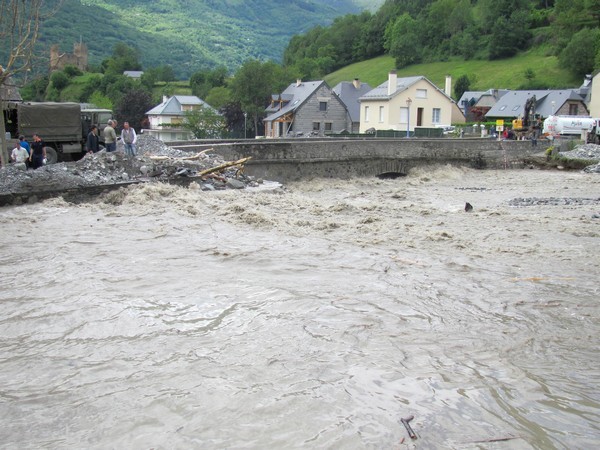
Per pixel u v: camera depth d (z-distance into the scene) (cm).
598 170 3488
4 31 2205
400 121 6253
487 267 1062
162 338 690
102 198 1706
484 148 3700
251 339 686
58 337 696
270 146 2716
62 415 513
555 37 9538
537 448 464
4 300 830
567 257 1155
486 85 9262
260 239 1268
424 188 2773
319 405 526
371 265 1049
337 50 12662
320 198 2319
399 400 539
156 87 10400
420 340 692
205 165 2066
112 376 588
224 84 9969
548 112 6544
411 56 11231
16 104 2453
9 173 1659
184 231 1336
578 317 786
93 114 2748
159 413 514
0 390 561
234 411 516
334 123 6750
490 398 547
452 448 461
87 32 14025
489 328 739
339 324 739
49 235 1278
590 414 521
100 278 945
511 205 2084
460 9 11269
